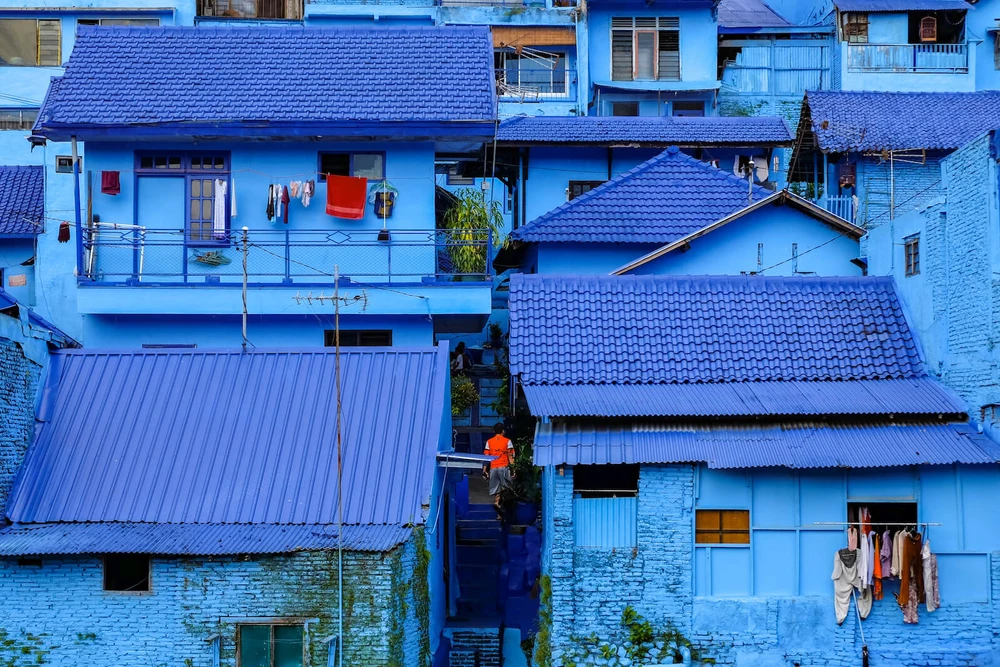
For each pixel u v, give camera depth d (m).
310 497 17.52
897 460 17.28
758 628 17.53
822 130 31.59
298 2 38.78
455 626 19.61
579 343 20.09
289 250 24.62
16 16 35.88
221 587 16.41
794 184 34.25
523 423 23.73
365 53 25.72
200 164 24.73
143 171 24.58
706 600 17.50
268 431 18.42
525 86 40.00
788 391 19.02
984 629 17.59
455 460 18.23
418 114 23.92
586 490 17.70
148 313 24.19
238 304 24.25
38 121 24.16
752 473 17.67
